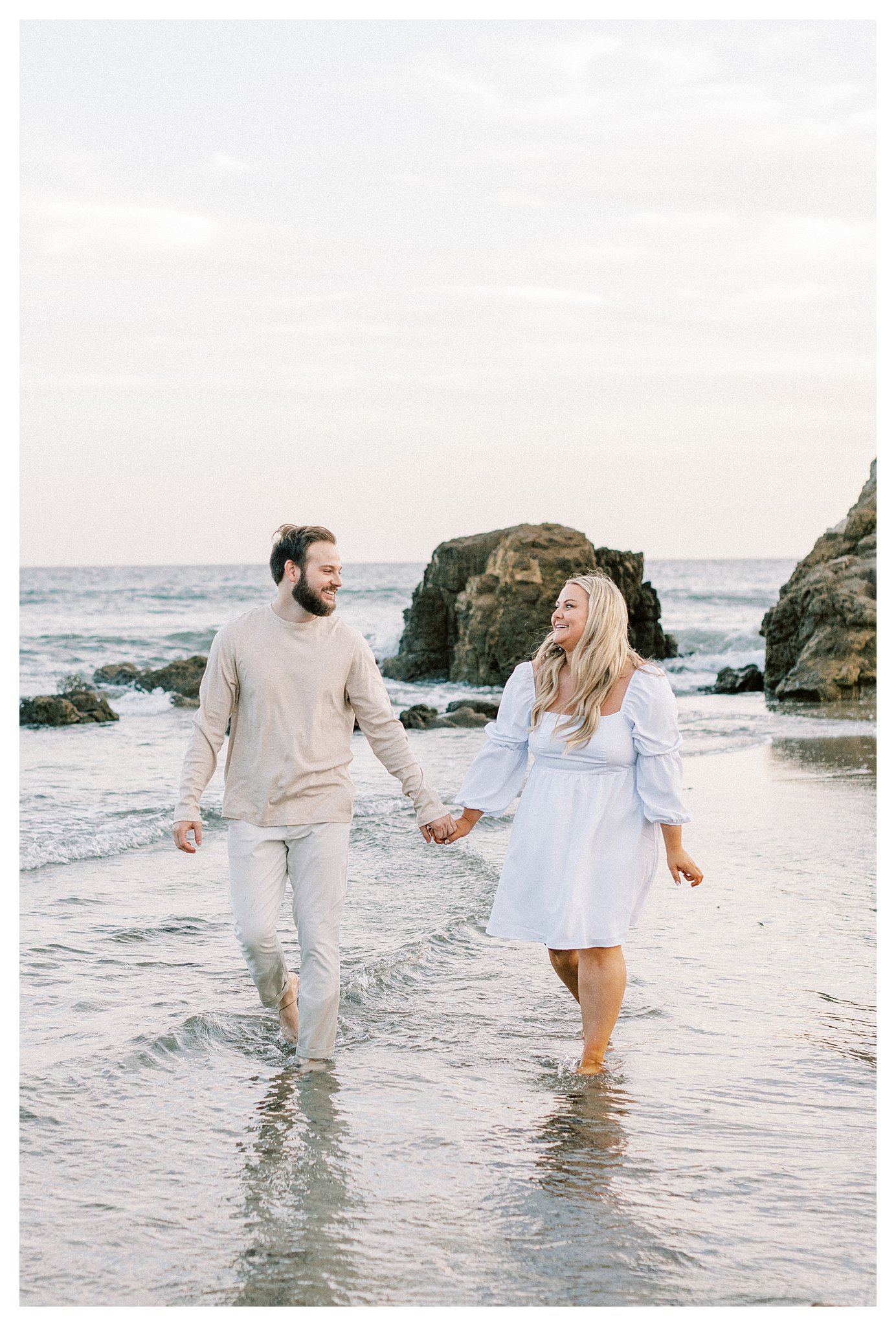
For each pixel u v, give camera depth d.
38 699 17.48
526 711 4.29
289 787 4.13
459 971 5.29
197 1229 2.96
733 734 16.03
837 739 15.32
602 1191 3.18
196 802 4.19
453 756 13.81
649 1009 4.69
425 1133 3.55
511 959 5.50
